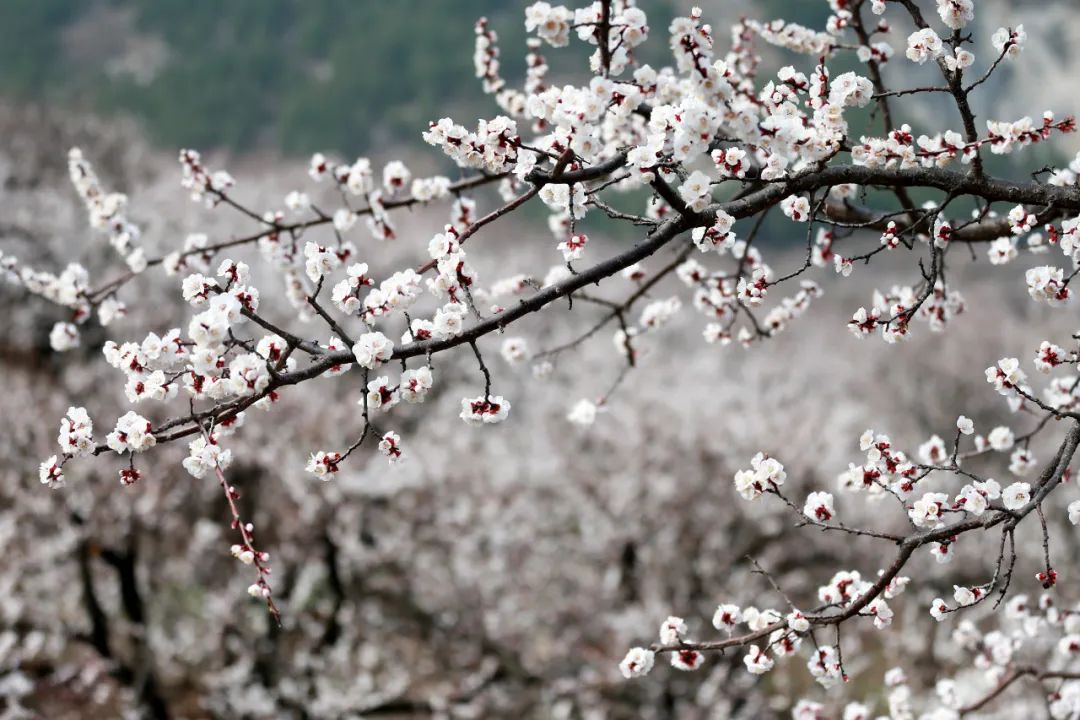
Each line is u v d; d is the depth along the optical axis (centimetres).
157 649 1720
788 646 379
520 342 523
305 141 6988
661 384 2355
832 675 372
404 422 2123
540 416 2192
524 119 546
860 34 465
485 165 340
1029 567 1778
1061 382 496
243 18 8331
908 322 371
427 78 7256
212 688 1698
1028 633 566
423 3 8000
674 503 1872
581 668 1795
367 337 313
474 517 1970
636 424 2016
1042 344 358
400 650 1867
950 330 3253
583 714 1738
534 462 2014
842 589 404
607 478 1950
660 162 319
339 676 1778
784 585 1828
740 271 498
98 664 1742
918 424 3044
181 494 1731
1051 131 369
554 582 1869
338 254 518
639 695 1711
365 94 7262
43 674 1716
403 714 1775
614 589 1827
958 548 1812
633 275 528
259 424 1831
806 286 514
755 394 2308
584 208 342
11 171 2417
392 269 2541
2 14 8575
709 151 362
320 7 8212
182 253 527
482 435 2138
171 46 8356
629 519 1861
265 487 1825
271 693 1723
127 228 533
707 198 331
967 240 453
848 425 2103
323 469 328
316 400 1966
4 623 1692
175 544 1802
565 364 2436
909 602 1798
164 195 2380
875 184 367
